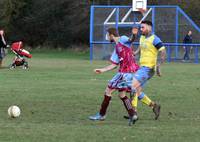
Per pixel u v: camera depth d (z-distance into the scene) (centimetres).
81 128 1983
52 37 11712
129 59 2139
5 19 11169
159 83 3972
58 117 2270
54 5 11481
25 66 5597
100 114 2205
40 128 1975
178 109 2556
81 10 11394
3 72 5006
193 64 7038
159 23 7656
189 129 1978
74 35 11525
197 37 7588
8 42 11694
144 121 2175
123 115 2338
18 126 2017
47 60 7531
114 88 2141
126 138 1788
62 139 1766
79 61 7312
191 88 3594
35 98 2933
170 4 10469
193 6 10325
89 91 3331
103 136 1820
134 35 2127
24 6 11650
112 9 7700
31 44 11869
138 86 2144
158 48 2144
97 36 7650
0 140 1744
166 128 1998
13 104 2677
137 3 6488
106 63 6750
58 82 3966
